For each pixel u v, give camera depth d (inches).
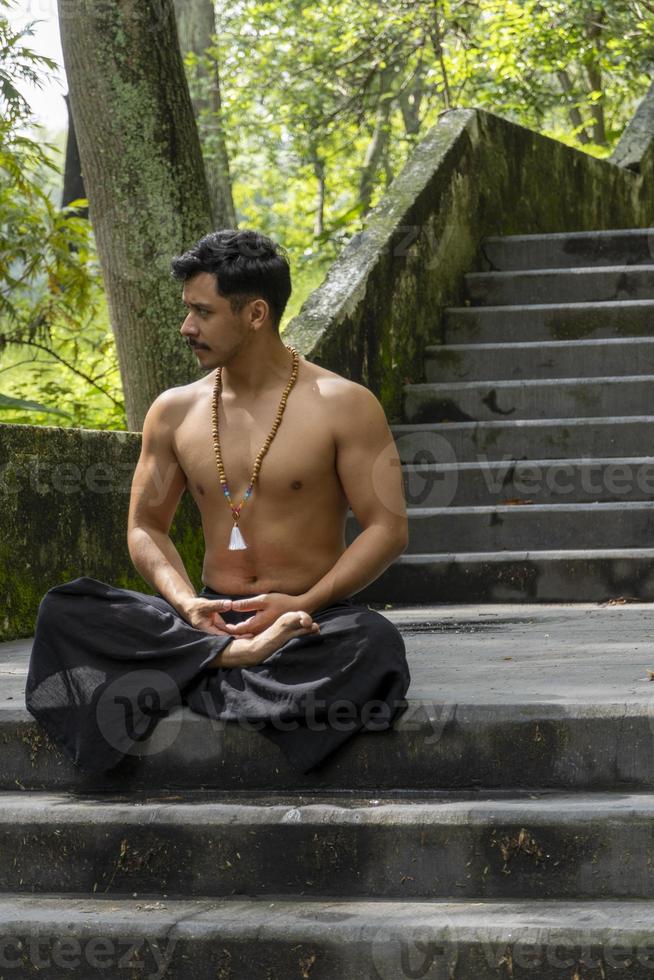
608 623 208.8
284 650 133.3
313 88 722.8
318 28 719.7
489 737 132.9
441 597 250.1
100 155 277.1
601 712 131.4
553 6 590.6
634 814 120.7
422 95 827.4
